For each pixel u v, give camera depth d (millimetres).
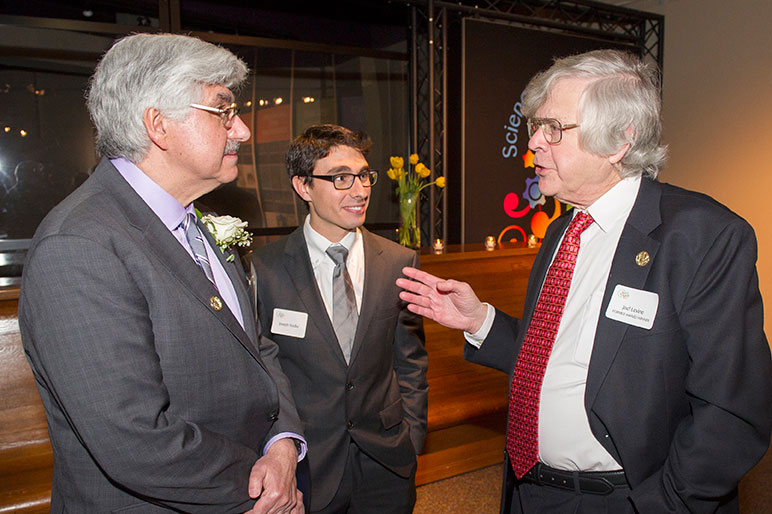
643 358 1040
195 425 940
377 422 1542
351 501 1524
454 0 4742
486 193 4586
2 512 1771
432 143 4359
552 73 1133
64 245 833
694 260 1013
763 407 985
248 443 1080
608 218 1155
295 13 4621
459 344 2854
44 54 3883
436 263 2777
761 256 4652
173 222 1023
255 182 4578
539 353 1223
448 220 4809
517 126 4680
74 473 926
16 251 3945
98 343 831
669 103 5305
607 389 1061
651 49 5453
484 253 2906
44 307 825
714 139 4941
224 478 948
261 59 4504
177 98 929
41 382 952
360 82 4945
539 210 4895
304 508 1198
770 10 4461
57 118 3996
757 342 987
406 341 1729
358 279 1611
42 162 3992
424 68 4930
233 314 1097
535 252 3092
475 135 4477
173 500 896
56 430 943
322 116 4805
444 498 2578
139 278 909
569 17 4926
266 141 4594
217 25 4320
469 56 4383
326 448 1458
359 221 1545
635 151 1089
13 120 3873
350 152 1526
